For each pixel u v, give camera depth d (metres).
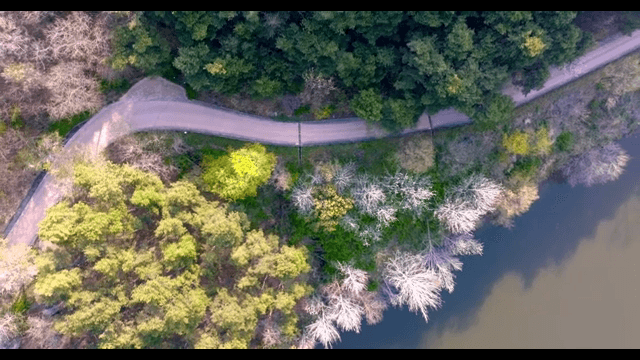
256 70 34.78
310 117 39.53
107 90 37.22
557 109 40.44
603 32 39.47
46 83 32.00
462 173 39.59
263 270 33.59
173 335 36.12
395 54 34.28
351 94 37.47
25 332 34.38
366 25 31.52
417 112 36.19
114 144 37.22
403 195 38.59
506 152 39.78
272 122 39.31
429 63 31.86
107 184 31.44
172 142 37.72
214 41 34.53
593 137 41.41
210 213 33.75
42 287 30.06
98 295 31.94
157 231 32.25
